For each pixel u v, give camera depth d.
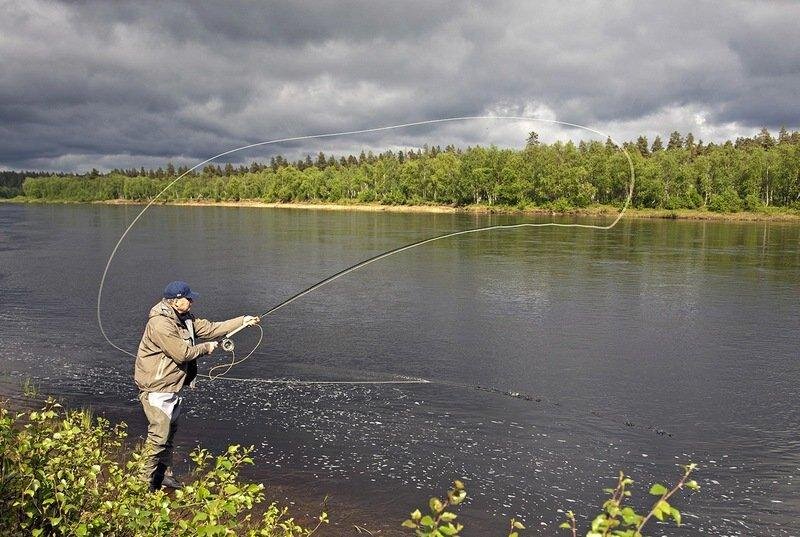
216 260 25.48
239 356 10.19
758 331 12.39
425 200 94.88
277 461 6.09
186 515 4.33
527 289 17.72
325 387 8.50
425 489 5.55
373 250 30.20
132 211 86.25
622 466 6.08
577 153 83.19
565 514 5.16
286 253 28.64
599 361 10.05
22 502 3.12
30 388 8.29
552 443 6.63
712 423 7.29
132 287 17.97
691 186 79.81
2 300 15.49
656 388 8.63
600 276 20.55
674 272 21.45
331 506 5.21
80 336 11.55
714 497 5.49
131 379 8.83
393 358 10.11
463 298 16.25
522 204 79.50
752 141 126.38
